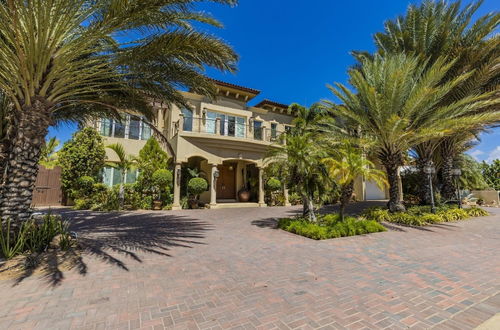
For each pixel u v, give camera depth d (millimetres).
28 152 6262
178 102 9867
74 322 3031
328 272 4891
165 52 6988
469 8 12703
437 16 13609
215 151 17625
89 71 6973
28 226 5922
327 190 10508
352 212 14547
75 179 15906
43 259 5383
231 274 4746
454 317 3205
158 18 6184
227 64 7770
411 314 3283
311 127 11609
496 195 20766
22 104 6355
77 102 8227
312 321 3100
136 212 14039
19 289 3963
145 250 6340
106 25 5855
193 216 12875
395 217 11164
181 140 16438
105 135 18062
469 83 12570
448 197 15703
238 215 13469
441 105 13445
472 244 7289
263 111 22328
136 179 17375
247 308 3422
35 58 5957
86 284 4195
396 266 5273
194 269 5008
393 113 11406
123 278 4480
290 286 4188
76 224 9867
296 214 13742
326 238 7836
